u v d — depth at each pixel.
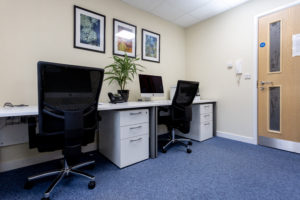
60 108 1.10
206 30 2.99
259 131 2.31
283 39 2.07
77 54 1.98
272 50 2.16
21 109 1.24
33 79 1.69
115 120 1.67
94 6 2.12
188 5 2.53
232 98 2.61
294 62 1.98
